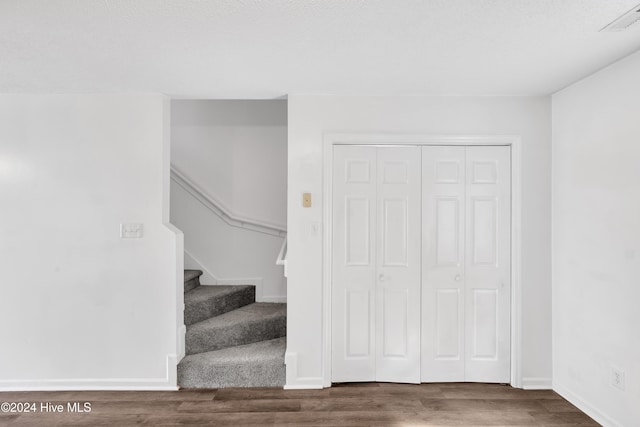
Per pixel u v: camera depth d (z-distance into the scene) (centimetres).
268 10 183
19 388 311
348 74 271
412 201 326
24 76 273
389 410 281
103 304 313
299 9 183
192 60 246
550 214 319
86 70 262
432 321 325
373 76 275
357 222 326
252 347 347
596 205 267
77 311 313
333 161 324
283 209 437
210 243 434
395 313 326
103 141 315
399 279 326
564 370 302
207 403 291
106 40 216
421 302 325
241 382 318
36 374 311
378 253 326
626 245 241
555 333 313
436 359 325
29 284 312
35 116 314
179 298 320
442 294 325
